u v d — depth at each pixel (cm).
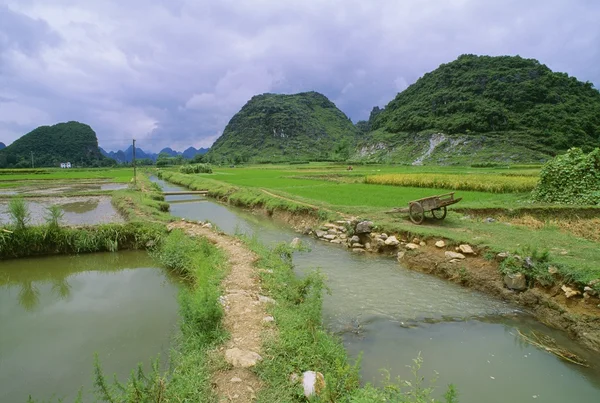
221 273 907
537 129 9988
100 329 758
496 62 13325
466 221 1500
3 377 595
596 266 841
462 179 2805
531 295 870
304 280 855
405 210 1619
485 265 1019
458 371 621
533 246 1020
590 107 10388
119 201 2277
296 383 491
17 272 1142
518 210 1666
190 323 653
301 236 1650
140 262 1241
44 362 638
